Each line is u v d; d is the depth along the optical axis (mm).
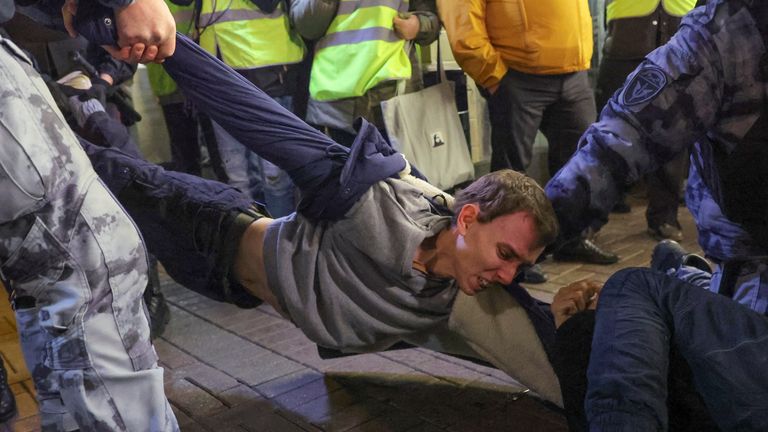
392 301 1975
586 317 1803
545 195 1726
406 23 3340
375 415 2291
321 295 1986
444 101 3607
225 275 2164
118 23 1595
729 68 1415
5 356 2805
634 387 1403
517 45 3484
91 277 1306
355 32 3299
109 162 2248
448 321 2031
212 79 1924
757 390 1381
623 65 4285
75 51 2850
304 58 3725
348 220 1891
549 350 2045
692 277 1984
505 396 2371
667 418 1428
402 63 3424
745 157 1457
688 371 1529
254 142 1919
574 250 3799
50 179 1254
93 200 1325
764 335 1433
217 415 2344
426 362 2645
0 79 1221
